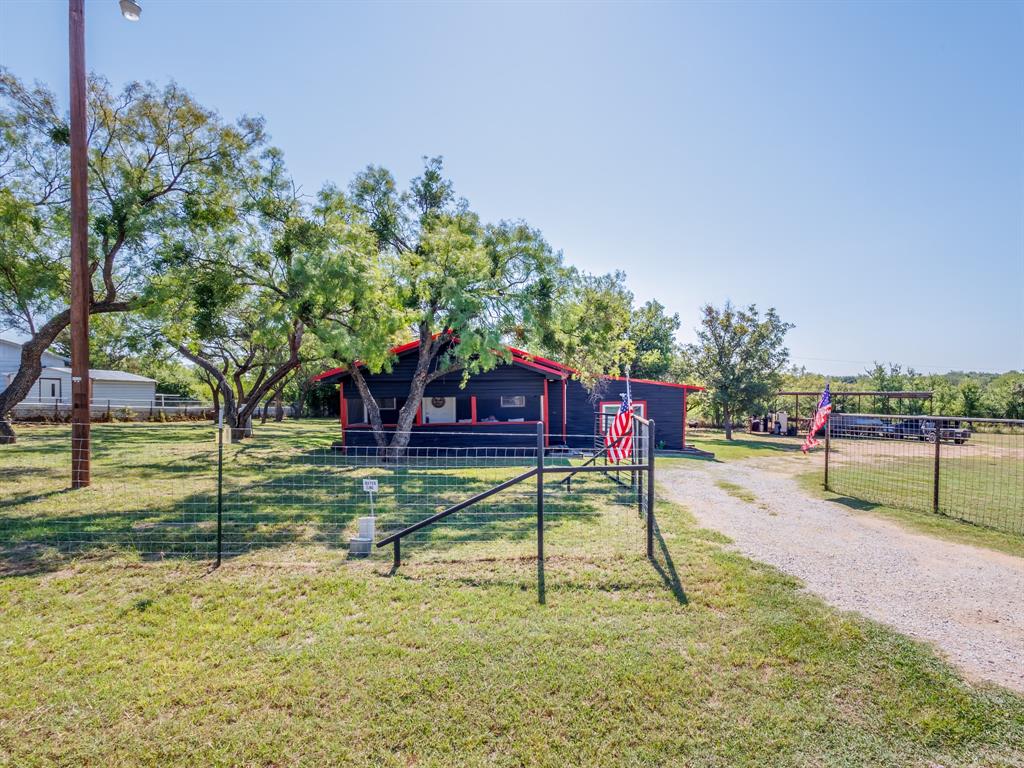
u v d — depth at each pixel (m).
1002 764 2.64
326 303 12.41
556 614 4.17
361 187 15.61
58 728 2.82
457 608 4.27
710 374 24.78
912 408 33.56
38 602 4.34
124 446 16.69
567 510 7.91
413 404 15.26
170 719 2.90
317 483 10.09
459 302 13.25
